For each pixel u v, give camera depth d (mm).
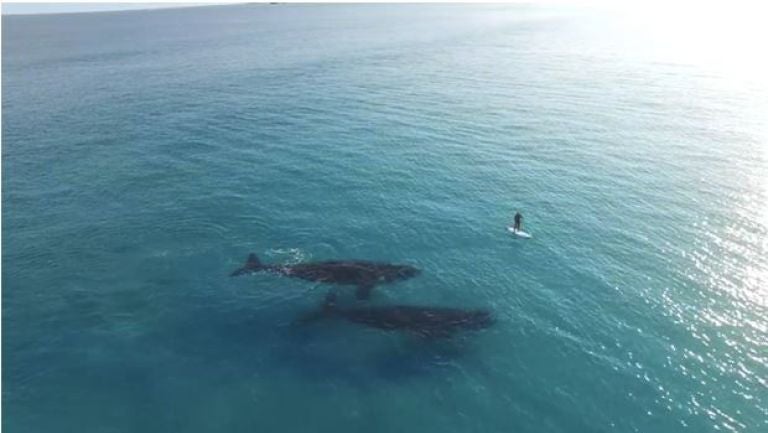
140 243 44281
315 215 49156
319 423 27703
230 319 35250
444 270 40438
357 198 52500
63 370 30969
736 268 39625
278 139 69812
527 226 46844
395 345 32625
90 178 57219
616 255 41938
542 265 40938
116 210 49969
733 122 75750
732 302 35969
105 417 28016
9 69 122438
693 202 50344
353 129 73750
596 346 32625
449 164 60906
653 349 32156
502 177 57156
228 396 29297
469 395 29266
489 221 47844
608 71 116188
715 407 28078
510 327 34281
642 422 27406
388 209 50250
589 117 79062
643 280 38688
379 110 83250
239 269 40094
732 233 44500
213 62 128875
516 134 71188
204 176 57938
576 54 141500
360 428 27438
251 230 46500
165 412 28328
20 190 54000
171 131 73250
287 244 44344
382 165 60688
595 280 38875
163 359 31891
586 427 27281
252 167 60375
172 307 36500
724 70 116875
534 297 37219
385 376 30469
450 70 116750
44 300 37031
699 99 89812
